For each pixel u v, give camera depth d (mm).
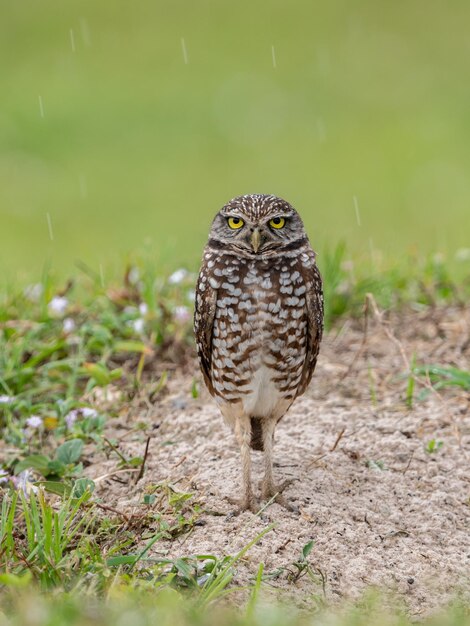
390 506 10992
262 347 10695
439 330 14789
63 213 30547
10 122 36031
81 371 13695
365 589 9805
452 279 17172
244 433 10852
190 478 11281
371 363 14109
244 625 8516
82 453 12125
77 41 42406
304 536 10383
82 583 9219
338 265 16016
